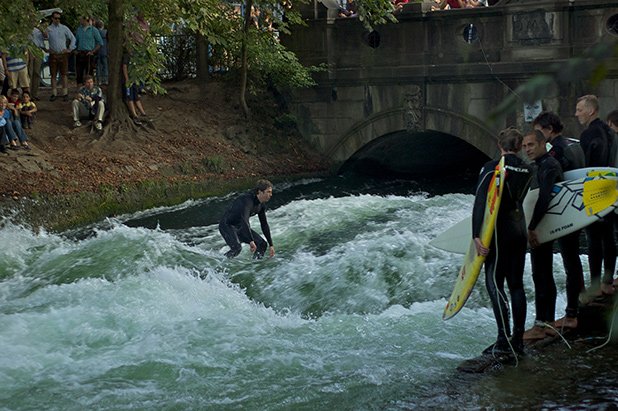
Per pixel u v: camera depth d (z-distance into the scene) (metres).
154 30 20.02
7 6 16.72
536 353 7.24
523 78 20.55
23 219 16.94
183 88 24.61
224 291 10.88
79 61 23.78
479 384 6.68
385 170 24.70
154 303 10.05
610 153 8.08
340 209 17.20
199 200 20.62
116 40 21.58
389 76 22.69
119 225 17.88
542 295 7.62
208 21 21.45
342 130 23.91
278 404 7.00
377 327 9.04
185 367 8.01
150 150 21.42
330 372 7.70
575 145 7.43
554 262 11.25
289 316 10.27
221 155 22.38
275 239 14.90
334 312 10.62
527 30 20.22
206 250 14.09
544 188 7.00
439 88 22.09
